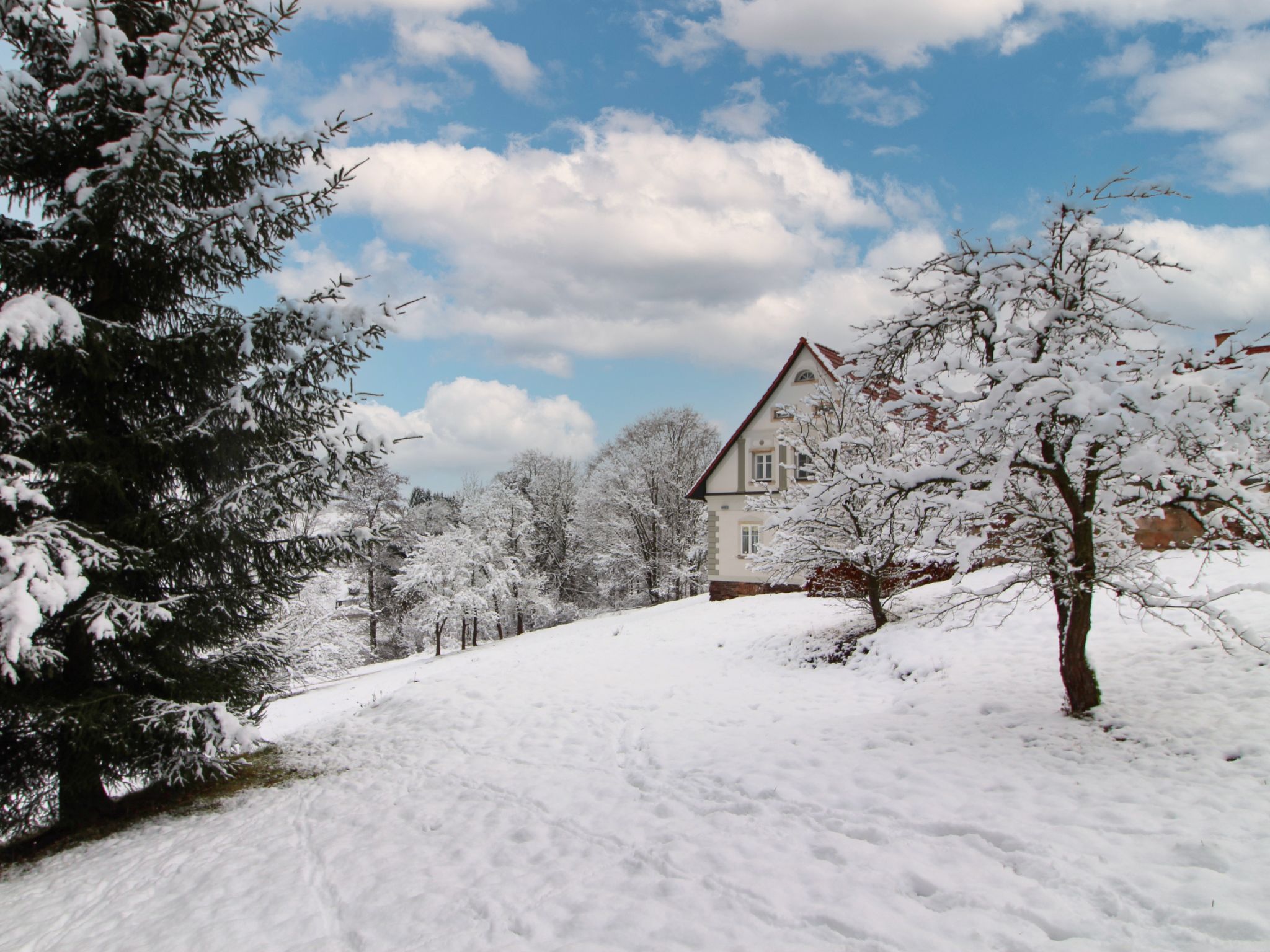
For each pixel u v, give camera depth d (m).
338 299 8.13
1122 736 6.57
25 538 5.86
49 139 7.20
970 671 9.91
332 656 24.50
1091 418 5.96
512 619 43.97
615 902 4.82
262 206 7.63
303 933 4.90
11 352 6.56
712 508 27.77
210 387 7.93
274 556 8.23
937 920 4.09
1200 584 11.59
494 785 7.97
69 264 7.25
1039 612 11.73
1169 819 4.92
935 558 7.94
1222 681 7.41
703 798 6.69
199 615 7.91
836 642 13.59
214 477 8.07
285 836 6.91
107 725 6.98
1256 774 5.44
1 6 6.70
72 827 7.74
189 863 6.41
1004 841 4.86
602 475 44.34
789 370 25.86
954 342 7.69
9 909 5.88
